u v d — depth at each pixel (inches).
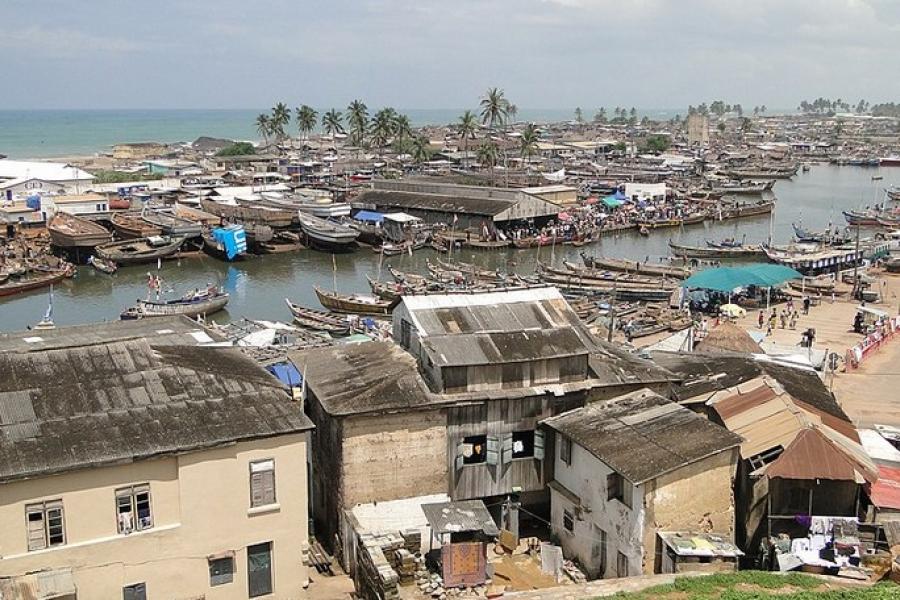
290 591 1272.1
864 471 1309.1
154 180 6830.7
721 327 2427.4
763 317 3216.0
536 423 1496.1
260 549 1246.3
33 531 1088.2
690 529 1286.9
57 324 3368.6
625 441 1342.3
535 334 1540.4
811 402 1572.3
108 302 3757.4
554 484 1488.7
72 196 5300.2
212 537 1199.6
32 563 1085.8
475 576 1299.2
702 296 3484.3
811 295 3614.7
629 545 1279.5
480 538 1374.3
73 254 4483.3
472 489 1471.5
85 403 1188.5
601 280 3804.1
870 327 2945.4
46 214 4987.7
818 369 2394.2
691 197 7017.7
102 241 4466.0
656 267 4165.8
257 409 1244.5
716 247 4741.6
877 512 1317.7
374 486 1405.0
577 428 1418.6
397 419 1402.6
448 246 5083.7
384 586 1168.8
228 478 1197.1
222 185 6742.1
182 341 1581.0
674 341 2620.6
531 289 1734.7
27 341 1638.8
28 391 1185.4
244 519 1218.6
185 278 4288.9
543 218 5649.6
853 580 1165.7
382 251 4827.8
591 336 1686.8
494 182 6948.8
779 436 1374.3
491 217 5241.1
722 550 1216.8
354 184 6840.6
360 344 1672.0
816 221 6363.2
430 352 1445.6
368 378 1475.1
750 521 1350.9
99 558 1125.7
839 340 2876.5
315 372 1552.7
